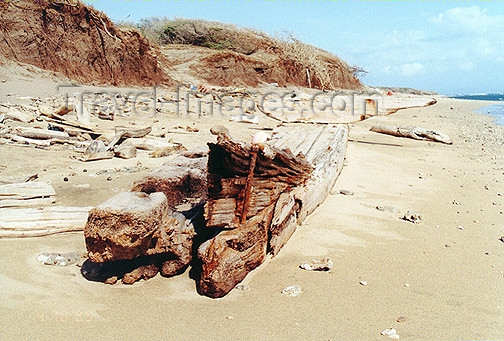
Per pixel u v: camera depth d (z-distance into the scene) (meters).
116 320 3.40
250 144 4.02
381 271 4.37
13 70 16.69
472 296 3.94
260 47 32.69
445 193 7.46
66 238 4.98
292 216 5.07
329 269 4.33
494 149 12.60
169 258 4.16
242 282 4.09
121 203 3.77
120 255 3.77
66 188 6.61
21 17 17.75
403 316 3.57
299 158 5.07
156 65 21.98
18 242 4.77
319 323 3.44
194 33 32.47
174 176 5.55
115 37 20.20
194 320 3.44
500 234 5.56
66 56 18.48
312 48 35.59
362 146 11.87
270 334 3.28
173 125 12.74
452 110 30.33
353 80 39.75
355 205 6.45
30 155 8.63
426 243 5.15
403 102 13.80
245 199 4.13
